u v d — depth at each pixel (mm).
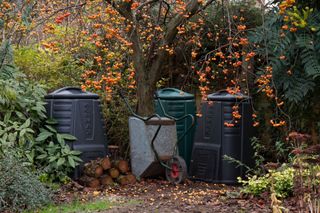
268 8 7398
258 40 7086
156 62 7738
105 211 5551
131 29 7480
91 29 7898
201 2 6977
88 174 6973
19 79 8023
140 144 7266
